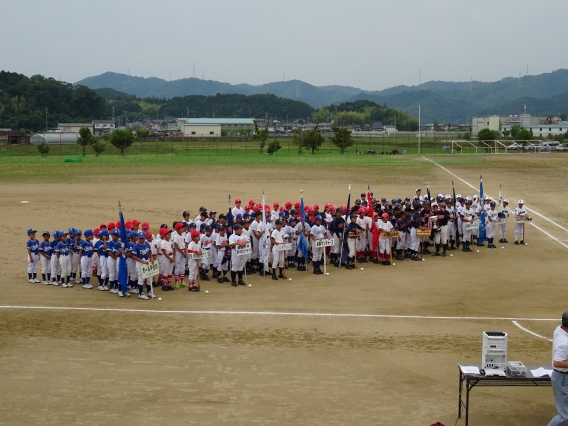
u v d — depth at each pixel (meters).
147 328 18.44
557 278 25.02
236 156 93.31
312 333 17.95
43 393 13.80
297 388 14.07
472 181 58.09
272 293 22.59
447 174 63.75
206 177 62.44
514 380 12.22
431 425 11.83
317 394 13.77
